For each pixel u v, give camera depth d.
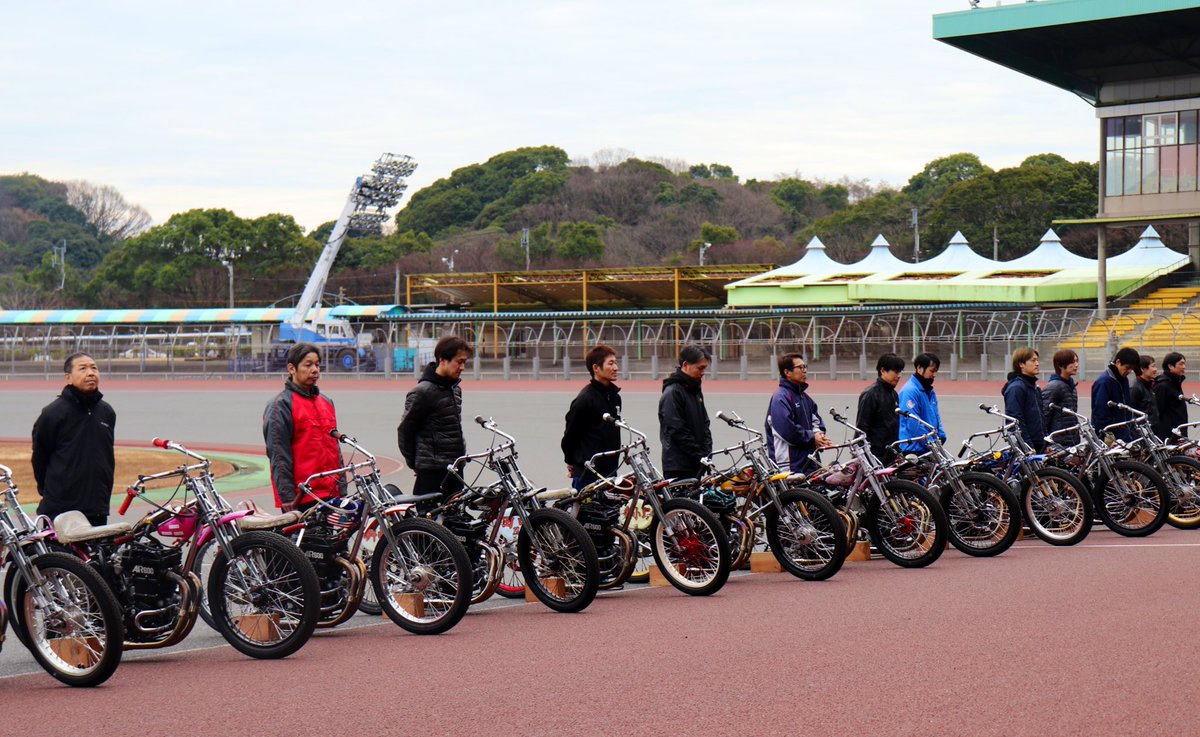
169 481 20.39
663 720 6.45
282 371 67.25
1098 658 7.61
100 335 80.62
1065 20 49.44
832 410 11.72
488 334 70.06
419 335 67.38
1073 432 14.73
